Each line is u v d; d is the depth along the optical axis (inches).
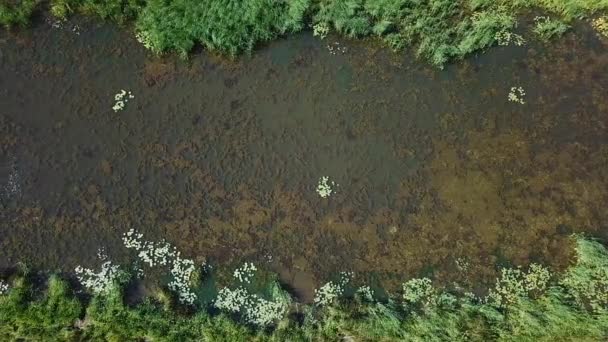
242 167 435.5
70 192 424.2
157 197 425.7
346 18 461.4
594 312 406.3
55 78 450.3
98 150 434.9
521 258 425.1
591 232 434.3
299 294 409.4
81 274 406.3
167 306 396.5
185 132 442.0
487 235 429.4
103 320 389.1
